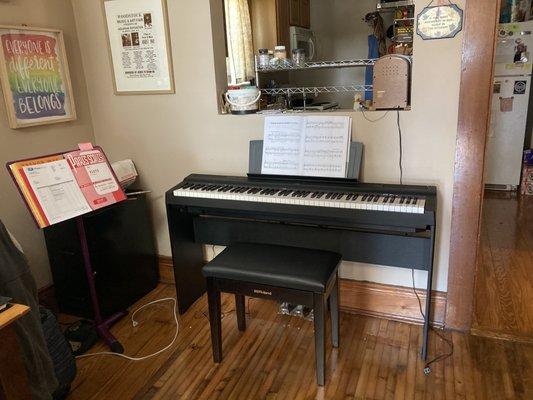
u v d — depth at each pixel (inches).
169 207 90.0
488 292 101.3
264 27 149.4
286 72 162.4
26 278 62.0
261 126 92.9
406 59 79.3
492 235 136.7
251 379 75.5
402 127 81.5
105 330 87.8
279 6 150.6
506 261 117.9
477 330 86.0
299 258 74.0
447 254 84.6
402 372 75.6
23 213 94.3
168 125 101.4
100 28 100.7
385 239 85.0
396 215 72.2
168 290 108.2
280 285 69.3
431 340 84.0
